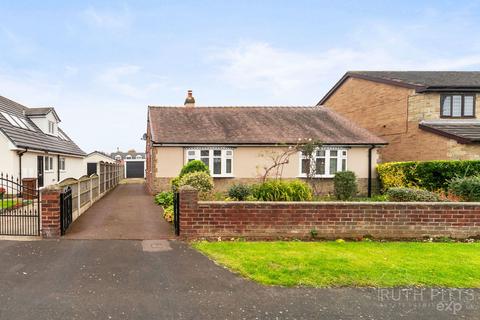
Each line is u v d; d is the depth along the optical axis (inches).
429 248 241.0
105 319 137.1
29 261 207.2
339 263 205.2
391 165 573.9
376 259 213.8
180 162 591.8
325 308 149.4
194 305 150.9
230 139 601.3
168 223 324.5
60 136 947.3
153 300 155.3
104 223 323.3
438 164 520.1
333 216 266.4
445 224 268.1
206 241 257.4
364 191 635.5
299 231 265.3
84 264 203.0
